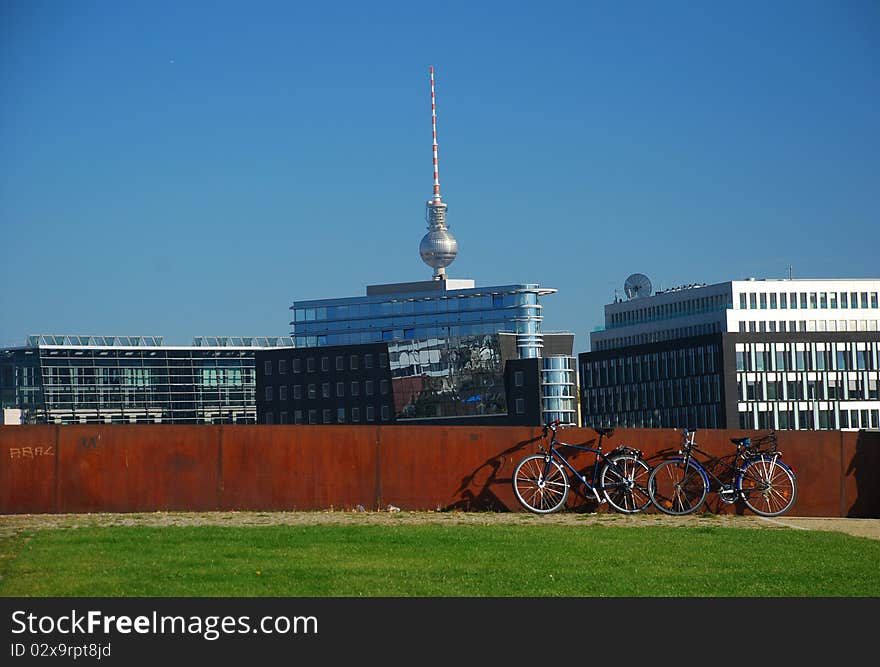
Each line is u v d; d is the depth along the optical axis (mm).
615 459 30391
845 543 24422
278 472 31703
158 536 24422
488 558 21516
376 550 22453
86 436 31266
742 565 21156
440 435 31844
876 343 199875
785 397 196250
